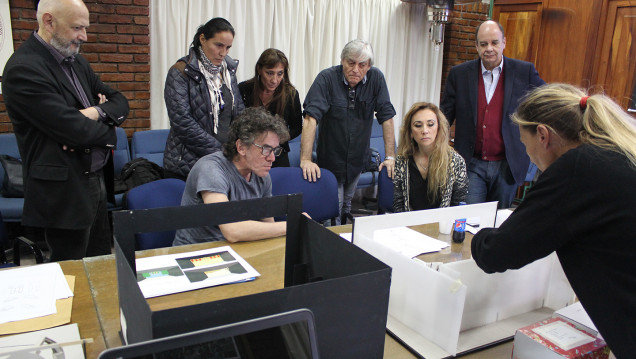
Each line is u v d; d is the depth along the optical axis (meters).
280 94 2.83
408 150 2.31
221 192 1.70
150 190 1.91
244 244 1.62
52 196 1.89
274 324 0.70
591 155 0.93
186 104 2.53
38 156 1.87
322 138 2.98
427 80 5.19
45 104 1.78
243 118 1.72
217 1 3.87
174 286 1.26
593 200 0.92
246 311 0.72
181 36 3.83
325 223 2.85
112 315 1.14
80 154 1.93
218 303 0.69
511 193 2.85
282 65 2.72
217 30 2.46
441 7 4.43
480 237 1.13
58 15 1.79
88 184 2.00
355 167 3.00
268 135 1.69
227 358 0.69
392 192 2.53
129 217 0.99
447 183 2.26
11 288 1.22
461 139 2.83
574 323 1.09
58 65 1.90
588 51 3.33
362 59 2.61
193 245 1.56
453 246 1.73
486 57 2.63
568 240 0.96
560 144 1.04
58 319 1.10
